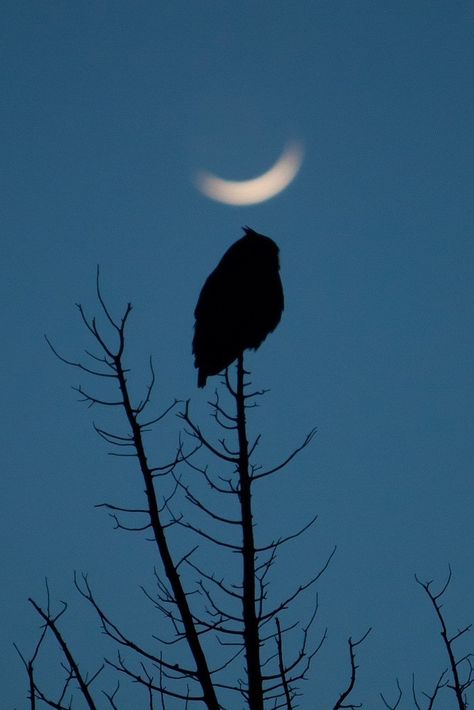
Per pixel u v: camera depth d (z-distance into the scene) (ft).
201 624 34.01
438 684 33.19
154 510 34.60
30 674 28.22
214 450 36.99
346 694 31.86
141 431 35.17
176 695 31.32
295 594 34.68
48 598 29.89
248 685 32.83
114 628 32.12
